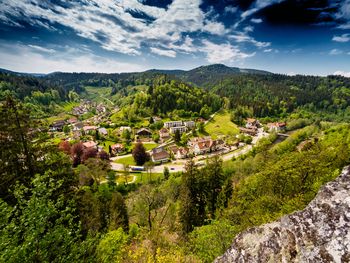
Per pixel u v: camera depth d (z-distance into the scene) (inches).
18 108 715.4
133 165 3284.9
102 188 2287.2
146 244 757.3
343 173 255.8
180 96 6697.8
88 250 445.7
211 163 1423.5
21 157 707.4
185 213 1091.9
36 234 331.0
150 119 5364.2
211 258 552.1
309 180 906.1
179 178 2240.4
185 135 4399.6
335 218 219.6
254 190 1024.9
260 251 264.7
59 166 785.6
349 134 2337.6
